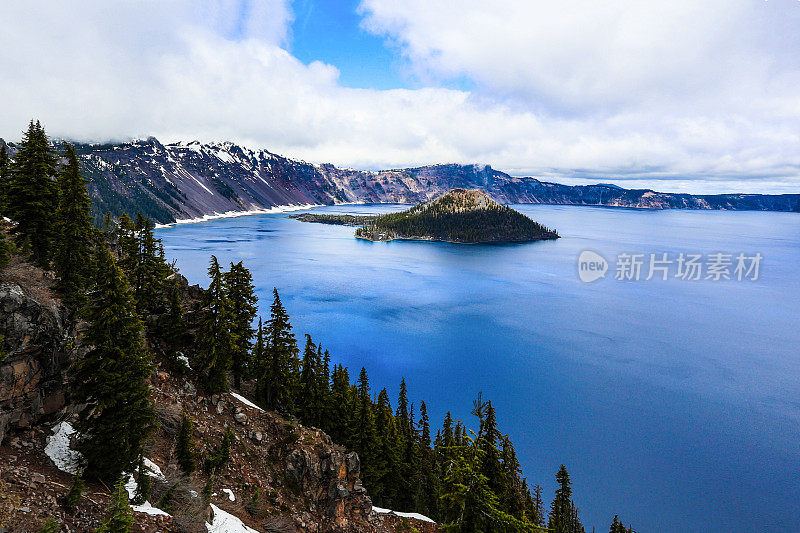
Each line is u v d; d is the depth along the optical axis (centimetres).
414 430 6938
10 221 3338
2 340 2062
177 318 4050
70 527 1792
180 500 2364
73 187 3472
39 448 2220
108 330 2225
